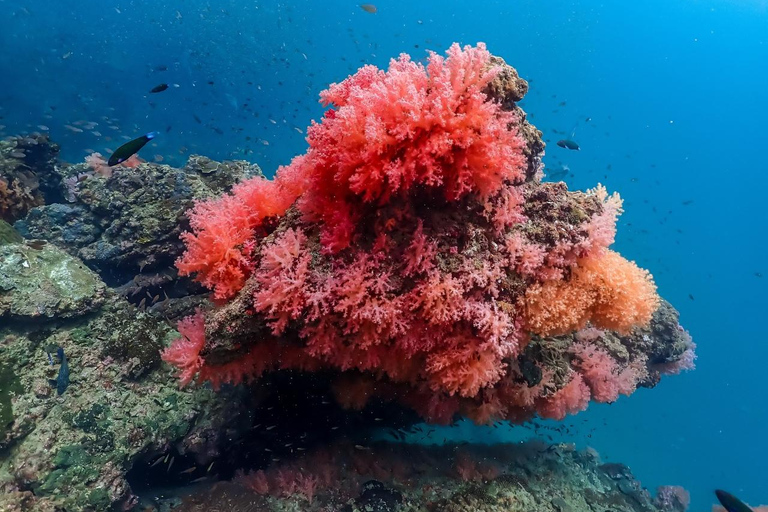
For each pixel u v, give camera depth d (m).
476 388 3.79
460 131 3.23
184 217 7.41
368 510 5.28
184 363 4.13
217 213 4.32
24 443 4.59
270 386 5.53
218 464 5.73
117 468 4.73
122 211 7.59
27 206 9.05
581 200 4.12
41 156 9.71
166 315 7.18
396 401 5.88
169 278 7.52
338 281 3.56
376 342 3.67
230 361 4.16
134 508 4.96
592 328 7.36
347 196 3.70
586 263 3.97
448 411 5.32
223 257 4.14
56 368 5.14
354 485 5.70
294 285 3.53
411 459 6.45
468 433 8.11
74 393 5.04
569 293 3.89
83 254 7.54
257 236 4.39
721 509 10.88
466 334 3.83
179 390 5.52
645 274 4.15
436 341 3.82
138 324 5.79
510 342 3.70
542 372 5.16
